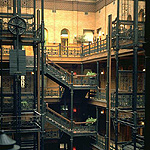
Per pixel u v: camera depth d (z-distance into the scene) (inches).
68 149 874.1
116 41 513.0
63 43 1032.8
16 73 401.1
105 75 920.9
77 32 1036.5
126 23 517.3
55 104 921.5
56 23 1011.9
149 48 191.5
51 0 1000.9
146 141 191.3
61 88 962.7
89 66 1021.8
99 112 904.3
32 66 642.2
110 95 628.4
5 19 644.1
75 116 948.0
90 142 796.0
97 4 1030.4
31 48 932.0
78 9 1037.2
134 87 467.5
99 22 1011.9
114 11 876.6
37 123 461.4
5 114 508.4
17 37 400.8
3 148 142.3
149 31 194.2
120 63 796.6
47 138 763.4
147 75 194.1
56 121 712.4
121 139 759.1
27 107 550.0
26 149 523.2
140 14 699.4
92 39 1058.7
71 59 928.9
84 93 845.8
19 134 462.0
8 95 505.0
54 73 727.1
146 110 193.2
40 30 450.6
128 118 515.5
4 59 736.3
